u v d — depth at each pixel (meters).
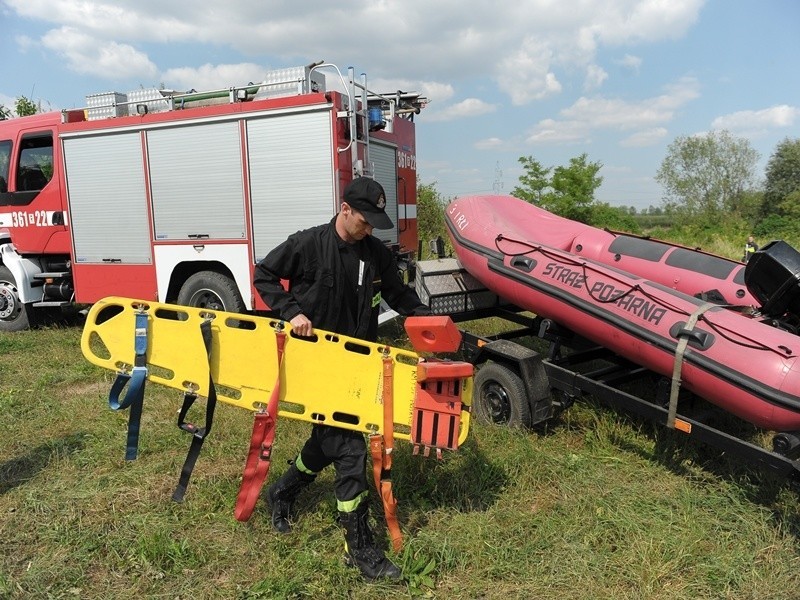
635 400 3.52
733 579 2.56
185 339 2.57
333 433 2.54
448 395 2.59
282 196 5.69
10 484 3.35
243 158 5.77
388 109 7.29
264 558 2.67
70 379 5.25
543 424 3.98
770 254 3.45
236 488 3.23
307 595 2.44
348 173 5.61
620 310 3.68
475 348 4.41
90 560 2.65
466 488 3.23
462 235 5.07
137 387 2.45
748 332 3.14
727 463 3.52
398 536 2.65
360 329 2.62
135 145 6.25
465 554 2.70
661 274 4.71
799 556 2.73
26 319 7.34
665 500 3.19
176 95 6.13
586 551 2.74
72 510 3.03
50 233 6.98
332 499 3.05
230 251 5.97
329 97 5.39
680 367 3.29
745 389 3.03
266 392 2.60
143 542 2.72
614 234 5.17
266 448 2.56
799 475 2.75
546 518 3.00
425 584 2.51
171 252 6.26
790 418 2.88
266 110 5.61
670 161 46.03
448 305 5.29
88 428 4.10
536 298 4.24
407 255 6.99
